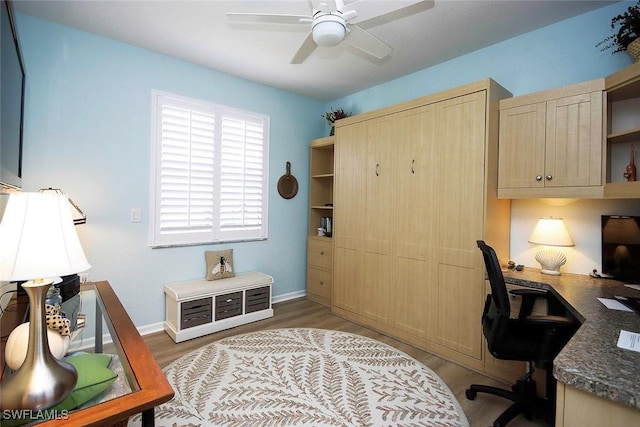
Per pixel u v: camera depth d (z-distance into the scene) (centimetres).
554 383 192
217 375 224
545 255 231
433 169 265
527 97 224
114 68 271
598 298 168
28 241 92
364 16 178
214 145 335
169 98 302
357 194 330
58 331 121
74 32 251
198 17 235
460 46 277
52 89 243
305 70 331
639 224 196
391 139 298
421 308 272
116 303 175
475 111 239
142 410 91
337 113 384
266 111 378
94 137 263
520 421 182
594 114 196
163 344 275
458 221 249
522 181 225
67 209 106
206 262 331
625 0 212
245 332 304
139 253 291
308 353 260
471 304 240
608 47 217
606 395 81
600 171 193
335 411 186
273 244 394
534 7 220
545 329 159
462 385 217
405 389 210
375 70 329
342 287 346
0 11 134
